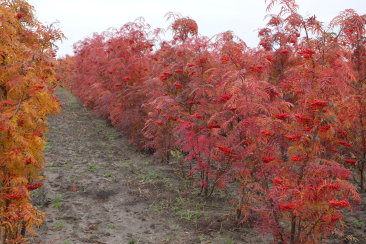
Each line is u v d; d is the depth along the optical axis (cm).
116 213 566
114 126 1222
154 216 555
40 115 453
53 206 579
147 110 931
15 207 369
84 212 565
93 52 1463
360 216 526
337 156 535
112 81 1153
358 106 532
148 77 926
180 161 768
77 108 1769
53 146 984
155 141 836
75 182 697
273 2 535
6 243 378
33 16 543
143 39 1052
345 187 323
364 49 597
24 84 401
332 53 456
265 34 726
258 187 417
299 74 472
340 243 455
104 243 466
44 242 457
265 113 466
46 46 549
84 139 1102
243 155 457
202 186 632
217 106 573
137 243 467
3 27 406
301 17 511
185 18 770
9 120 365
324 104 337
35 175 443
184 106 693
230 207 582
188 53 692
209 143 567
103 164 830
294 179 362
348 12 474
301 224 369
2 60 397
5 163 375
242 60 548
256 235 482
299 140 358
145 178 732
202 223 523
